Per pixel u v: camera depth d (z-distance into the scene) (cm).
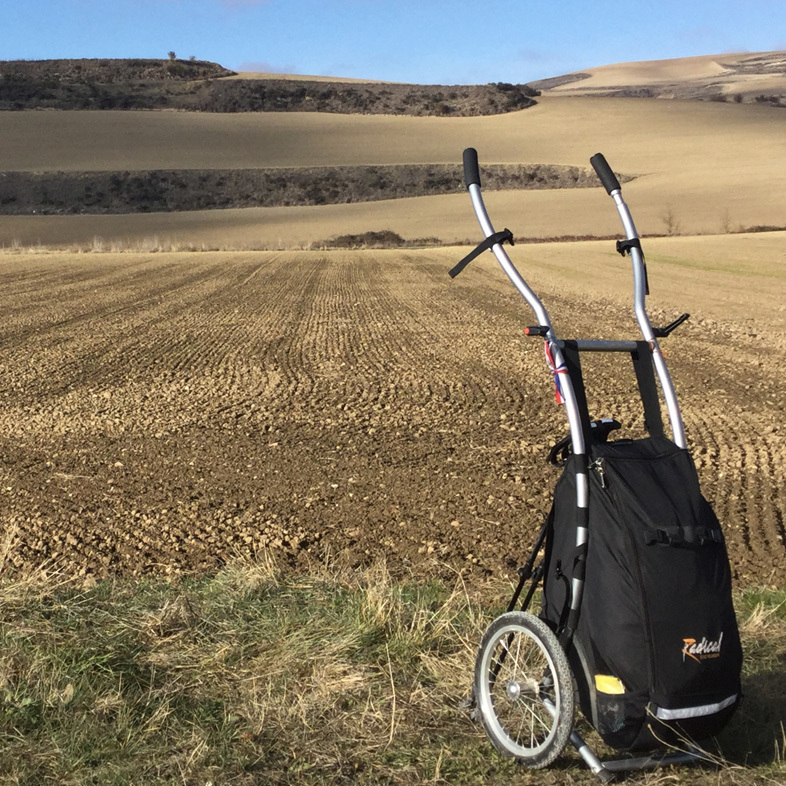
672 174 8019
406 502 667
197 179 8981
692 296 2336
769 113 11088
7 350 1507
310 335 1680
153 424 951
